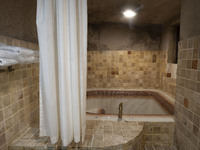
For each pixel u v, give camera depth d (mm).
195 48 1071
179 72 1327
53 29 847
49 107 873
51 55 839
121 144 1030
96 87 2846
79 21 882
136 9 1914
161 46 2660
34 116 1327
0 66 680
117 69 2779
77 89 908
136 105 2582
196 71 1056
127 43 2719
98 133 1159
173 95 2170
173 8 1870
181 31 1316
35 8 1299
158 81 2736
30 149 984
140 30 2686
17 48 775
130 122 1364
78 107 935
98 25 2699
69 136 952
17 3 1023
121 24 2680
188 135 1157
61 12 814
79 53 918
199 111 1018
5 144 935
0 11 849
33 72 1293
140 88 2793
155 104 2375
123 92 2619
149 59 2717
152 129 1410
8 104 957
